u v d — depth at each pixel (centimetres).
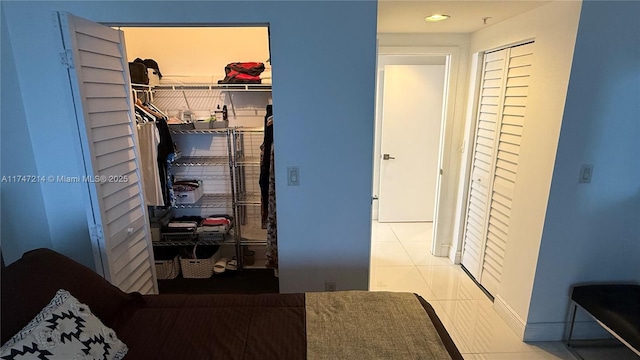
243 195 304
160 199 257
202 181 305
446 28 264
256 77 266
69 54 145
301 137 191
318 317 144
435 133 401
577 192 196
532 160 210
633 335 169
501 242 254
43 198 192
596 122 186
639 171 193
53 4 169
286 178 196
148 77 265
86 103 154
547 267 208
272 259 241
